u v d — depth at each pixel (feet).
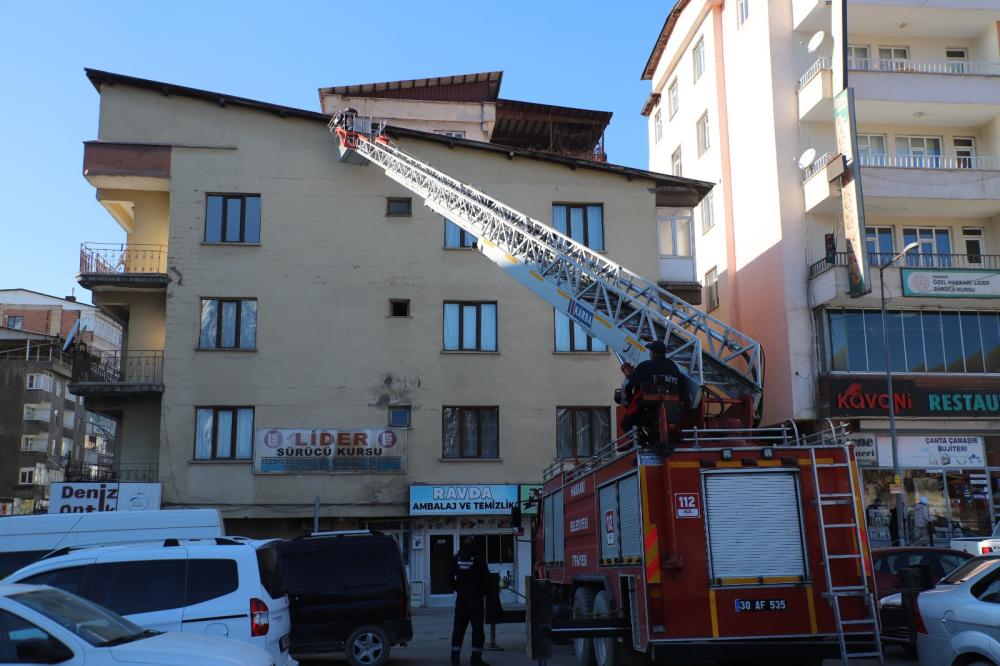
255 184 88.99
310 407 84.99
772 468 31.50
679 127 127.75
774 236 95.40
